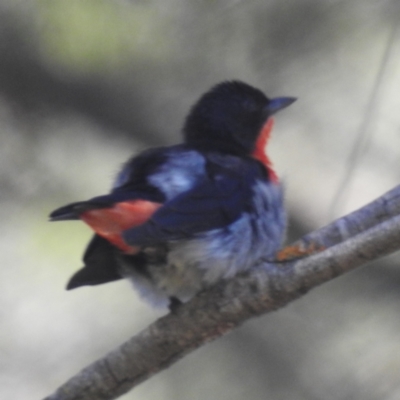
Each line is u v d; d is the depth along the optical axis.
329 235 7.63
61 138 11.48
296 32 11.19
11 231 11.43
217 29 11.12
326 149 11.73
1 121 11.37
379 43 11.38
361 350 11.17
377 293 11.32
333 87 11.52
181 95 11.45
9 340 12.16
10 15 10.92
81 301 12.04
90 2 10.88
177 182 8.20
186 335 7.66
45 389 11.84
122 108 11.45
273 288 7.48
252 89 9.69
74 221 11.53
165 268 8.20
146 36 11.10
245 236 8.23
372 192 11.62
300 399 11.06
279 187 8.79
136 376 7.81
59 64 11.16
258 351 11.25
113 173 10.11
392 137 11.70
